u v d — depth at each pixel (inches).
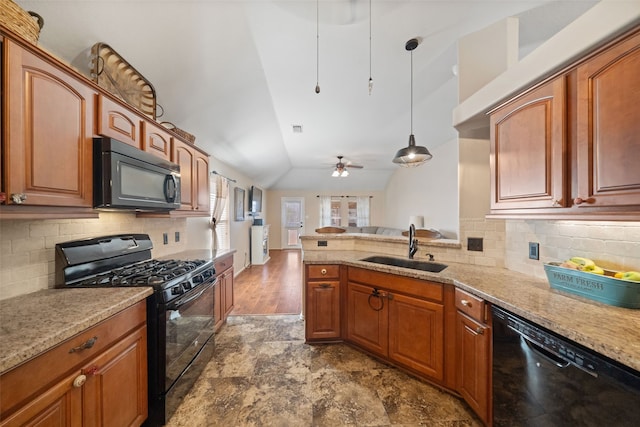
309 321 92.0
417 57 90.7
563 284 52.9
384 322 79.0
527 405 43.6
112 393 44.9
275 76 103.1
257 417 60.3
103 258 66.0
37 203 39.6
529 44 84.7
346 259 92.9
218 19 68.9
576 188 43.3
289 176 306.0
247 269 222.2
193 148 96.9
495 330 50.8
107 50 61.8
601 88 39.3
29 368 31.9
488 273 69.9
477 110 63.9
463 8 68.1
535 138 50.2
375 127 159.3
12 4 36.3
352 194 341.7
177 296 60.9
